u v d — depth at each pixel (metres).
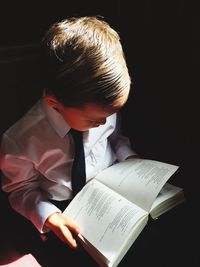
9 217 0.91
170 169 0.79
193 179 0.91
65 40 0.64
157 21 0.97
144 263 0.72
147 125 1.09
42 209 0.78
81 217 0.75
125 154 0.95
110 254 0.66
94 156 0.88
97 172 0.90
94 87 0.60
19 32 1.05
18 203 0.82
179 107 1.01
